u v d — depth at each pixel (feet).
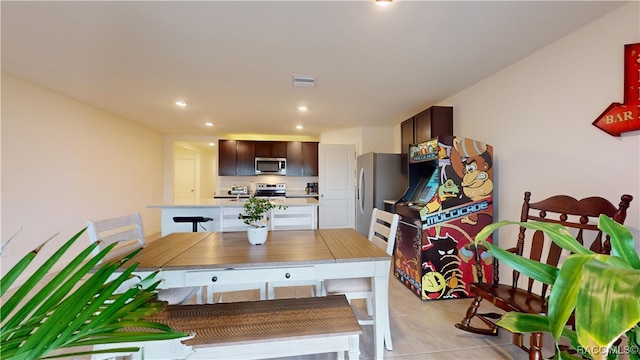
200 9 5.45
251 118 14.64
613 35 5.55
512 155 8.00
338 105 12.09
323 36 6.45
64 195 10.98
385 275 4.93
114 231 13.82
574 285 2.02
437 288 8.23
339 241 5.91
